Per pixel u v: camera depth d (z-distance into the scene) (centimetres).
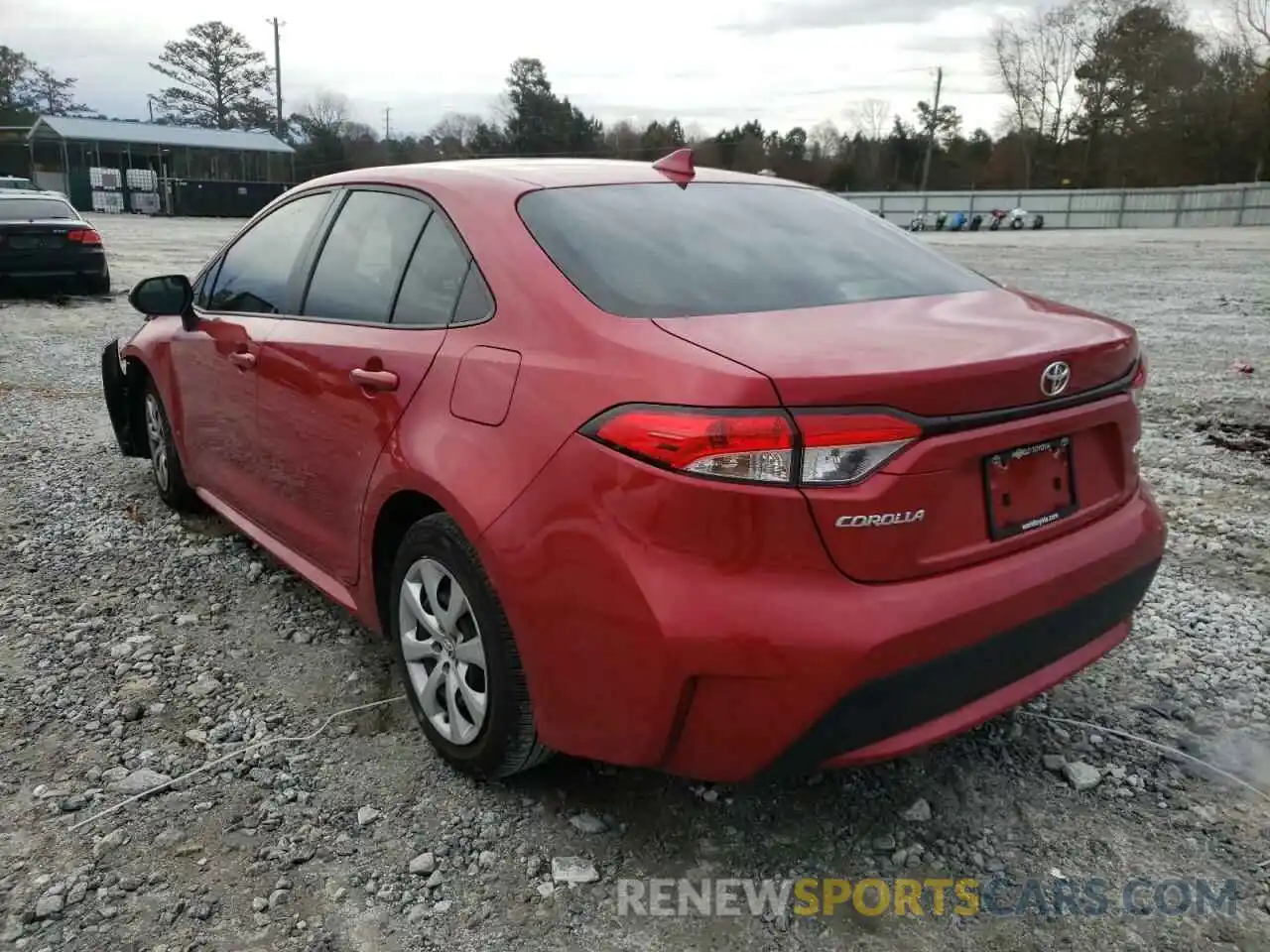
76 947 230
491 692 269
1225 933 239
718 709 225
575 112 7906
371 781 294
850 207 369
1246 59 6675
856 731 225
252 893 248
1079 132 7869
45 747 309
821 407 215
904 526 222
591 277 268
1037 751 311
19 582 432
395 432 293
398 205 334
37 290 1587
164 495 525
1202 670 358
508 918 242
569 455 238
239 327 396
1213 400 795
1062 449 257
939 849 268
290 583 433
